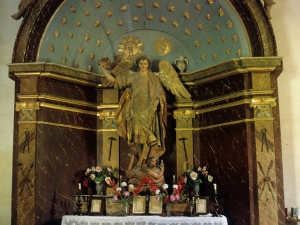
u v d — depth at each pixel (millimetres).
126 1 14039
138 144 13141
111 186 13258
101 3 13898
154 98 13125
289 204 13180
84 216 12141
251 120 12664
